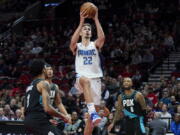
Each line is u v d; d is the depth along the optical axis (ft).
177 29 71.72
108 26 75.46
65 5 85.40
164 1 79.61
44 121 19.80
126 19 75.66
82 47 22.90
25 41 74.95
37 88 19.88
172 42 67.67
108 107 46.70
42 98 19.58
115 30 73.41
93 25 68.74
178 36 71.61
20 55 70.54
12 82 60.70
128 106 28.71
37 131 19.72
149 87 50.62
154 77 62.18
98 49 23.08
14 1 91.45
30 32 79.66
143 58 63.72
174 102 45.39
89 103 21.80
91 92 22.52
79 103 45.78
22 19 78.13
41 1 87.76
